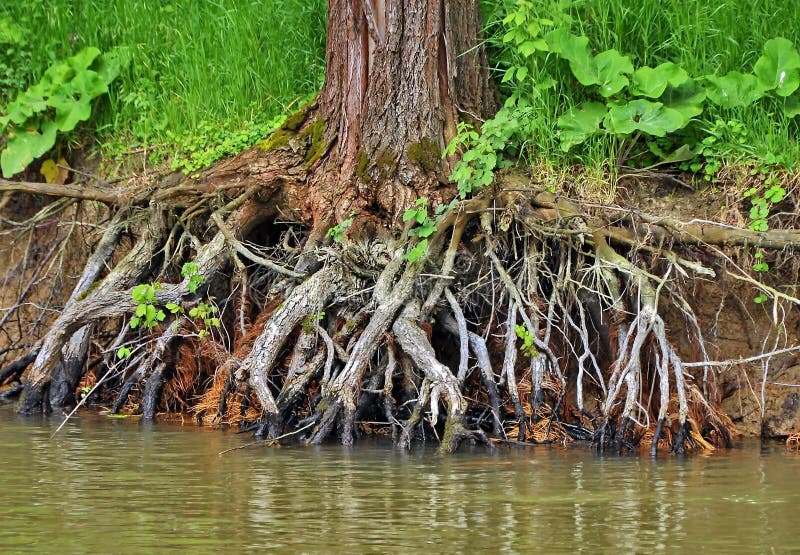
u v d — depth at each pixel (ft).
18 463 28.91
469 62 39.70
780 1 41.09
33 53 48.49
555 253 36.73
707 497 25.04
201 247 39.37
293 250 39.27
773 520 22.67
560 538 21.07
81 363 40.70
